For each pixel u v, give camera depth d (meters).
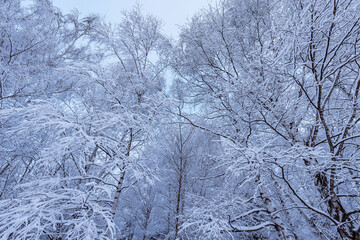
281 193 4.14
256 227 3.64
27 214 2.55
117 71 4.70
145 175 3.63
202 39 4.75
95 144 3.38
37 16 4.73
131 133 4.29
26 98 4.47
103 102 4.52
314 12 2.64
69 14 5.39
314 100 3.52
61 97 4.83
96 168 4.71
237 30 4.59
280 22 3.24
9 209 2.57
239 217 3.94
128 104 4.59
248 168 2.52
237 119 4.23
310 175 3.43
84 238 2.50
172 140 6.56
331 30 2.67
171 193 6.74
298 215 4.92
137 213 7.41
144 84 4.90
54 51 5.02
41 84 4.36
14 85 3.91
